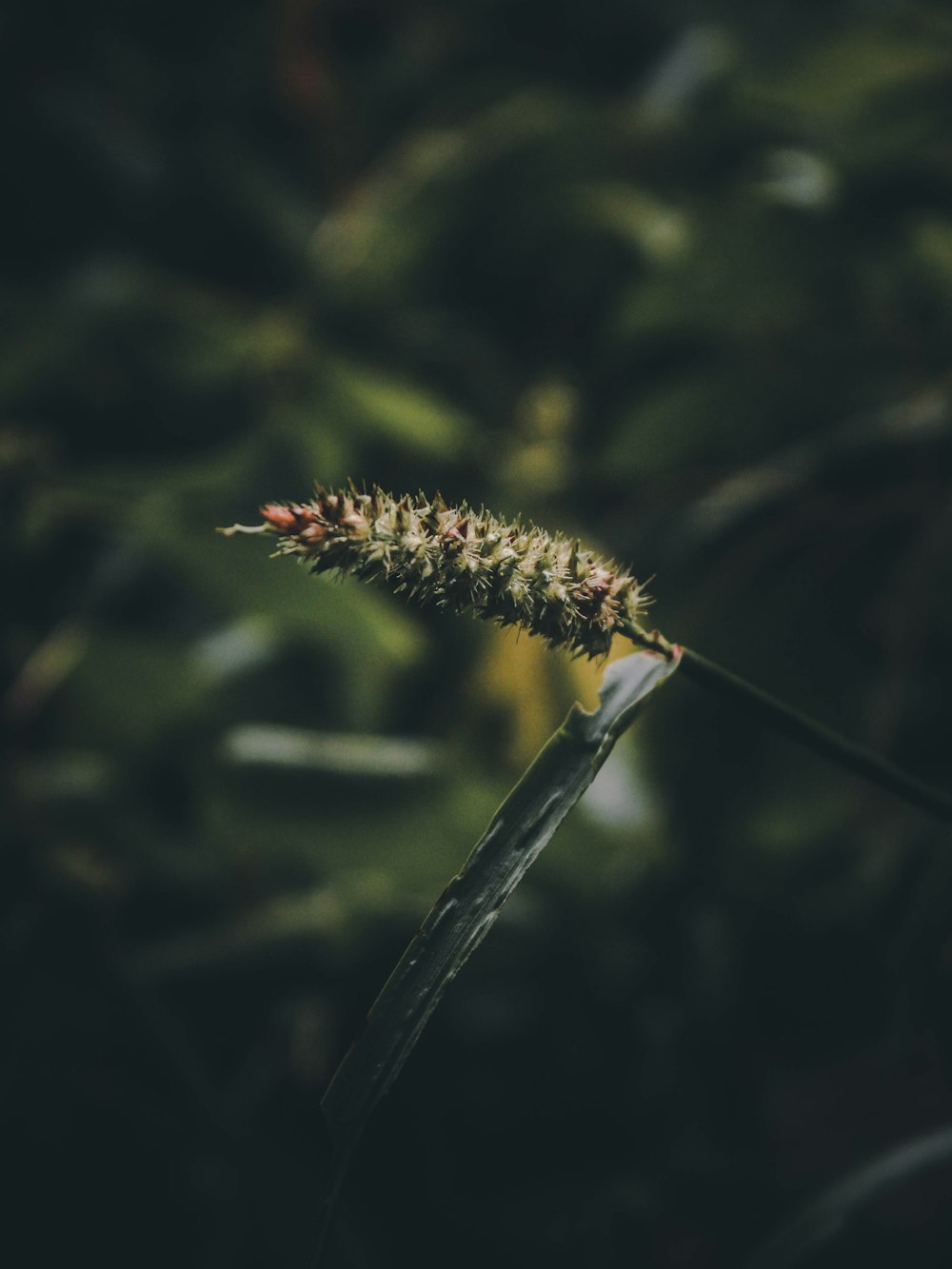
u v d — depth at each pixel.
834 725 0.99
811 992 1.07
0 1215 0.86
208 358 0.95
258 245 1.28
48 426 1.04
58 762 0.89
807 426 0.99
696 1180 0.92
